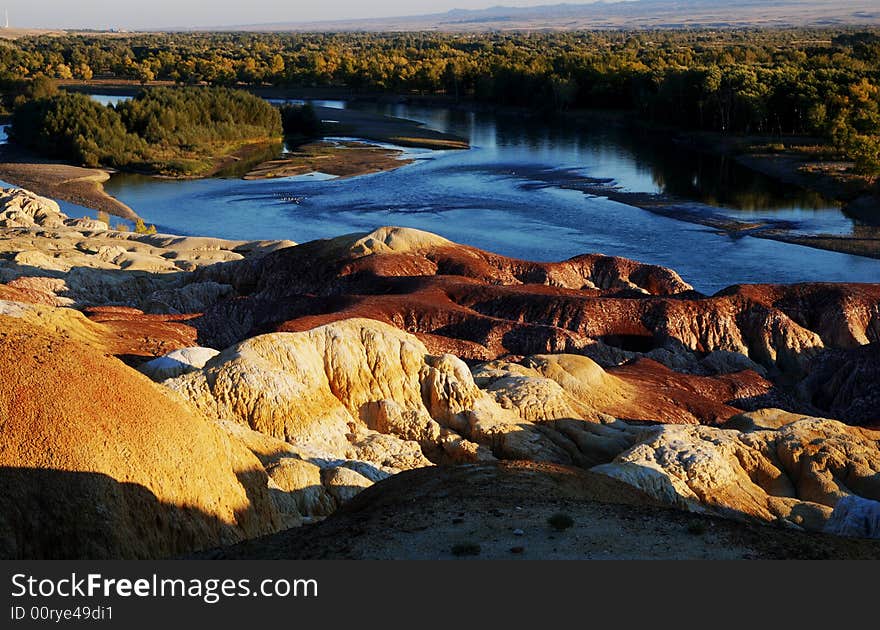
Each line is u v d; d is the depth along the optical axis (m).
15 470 17.95
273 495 24.19
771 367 58.78
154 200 115.12
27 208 99.62
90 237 85.75
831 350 56.44
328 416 34.31
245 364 33.00
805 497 31.69
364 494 24.78
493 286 65.12
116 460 19.23
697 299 62.94
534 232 93.56
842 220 95.38
